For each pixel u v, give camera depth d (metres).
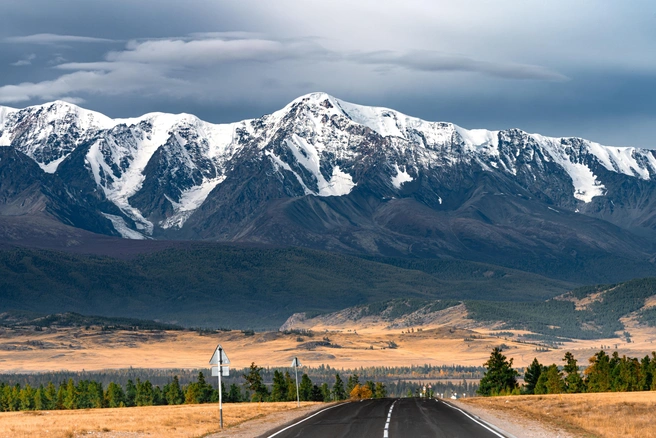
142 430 91.06
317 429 86.75
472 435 78.12
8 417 119.12
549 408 115.38
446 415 101.81
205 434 86.19
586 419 95.06
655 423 89.12
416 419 95.88
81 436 84.81
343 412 112.44
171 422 101.50
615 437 76.25
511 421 93.19
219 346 94.69
